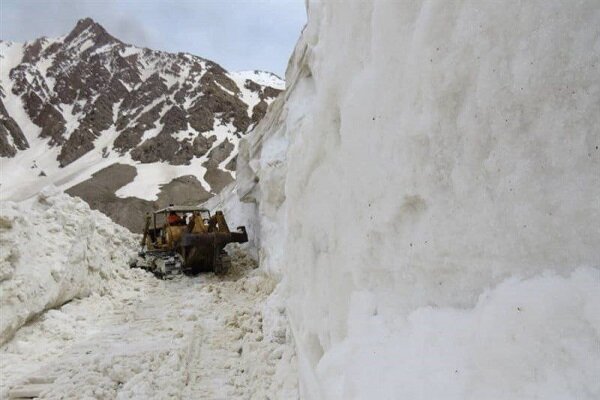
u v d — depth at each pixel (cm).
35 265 612
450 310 162
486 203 145
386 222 206
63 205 770
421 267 180
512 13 134
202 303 778
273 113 1073
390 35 202
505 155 138
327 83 293
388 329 197
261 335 536
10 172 6569
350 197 251
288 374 368
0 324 518
